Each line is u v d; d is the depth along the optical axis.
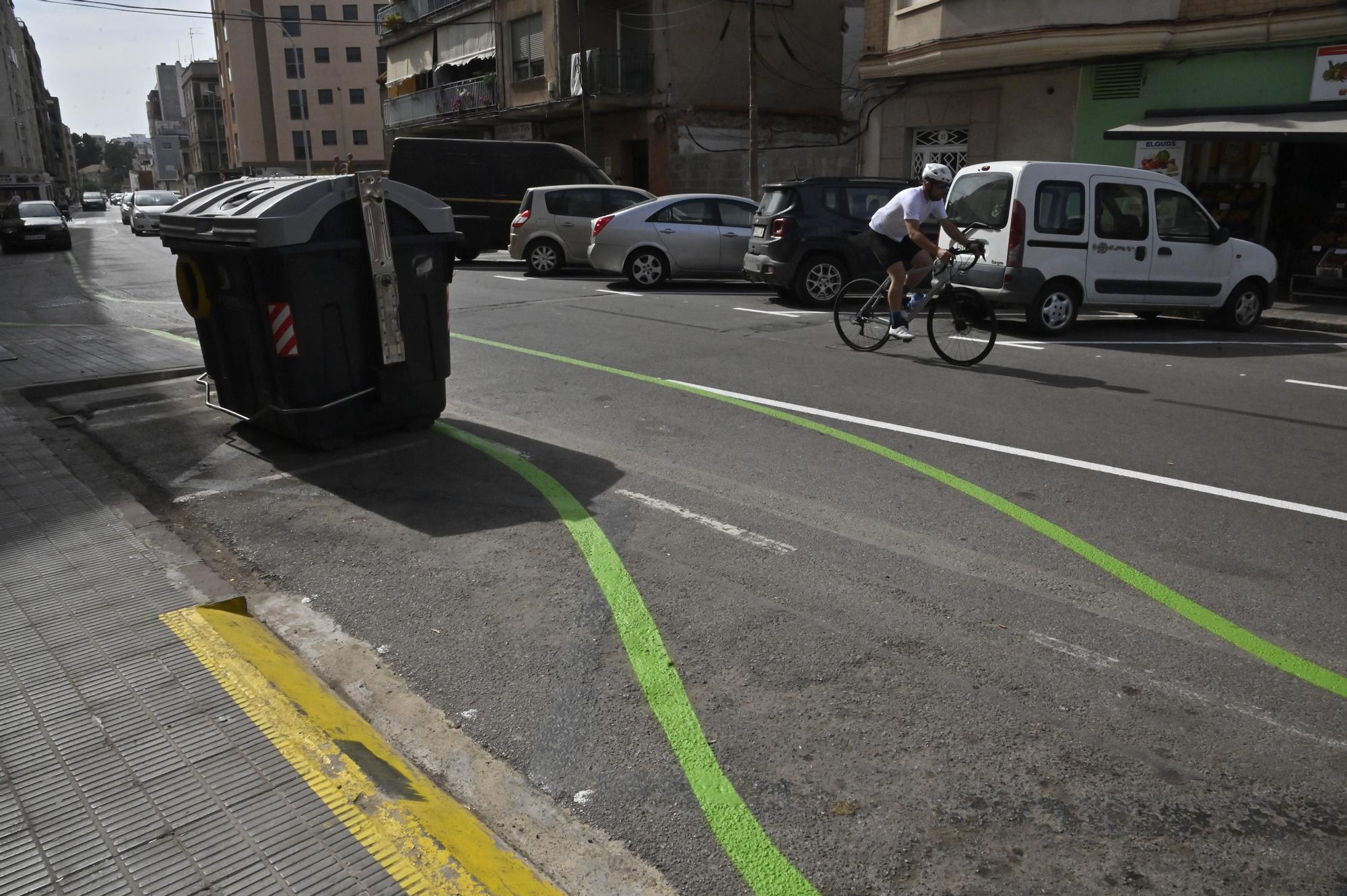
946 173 8.93
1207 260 11.72
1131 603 4.14
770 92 28.36
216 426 6.83
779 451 6.30
